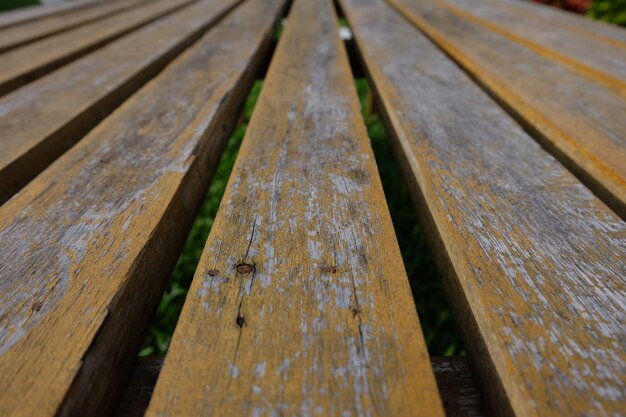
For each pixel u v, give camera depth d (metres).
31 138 0.34
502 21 0.75
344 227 0.23
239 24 0.75
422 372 0.16
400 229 0.66
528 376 0.15
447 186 0.26
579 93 0.41
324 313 0.18
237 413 0.14
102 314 0.18
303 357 0.16
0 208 0.25
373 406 0.15
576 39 0.62
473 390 0.18
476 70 0.50
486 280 0.19
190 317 0.17
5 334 0.17
